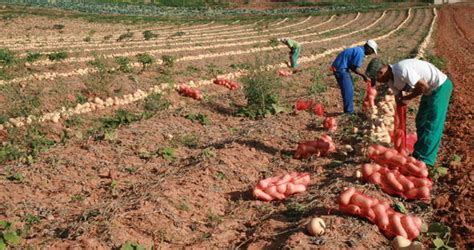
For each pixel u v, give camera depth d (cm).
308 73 1794
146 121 1127
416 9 6544
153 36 3200
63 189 771
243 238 596
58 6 5847
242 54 2375
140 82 1562
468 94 1370
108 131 1041
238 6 8331
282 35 3684
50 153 919
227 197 723
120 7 6506
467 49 2645
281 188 698
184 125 1121
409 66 695
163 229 611
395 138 754
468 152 839
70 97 1359
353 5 8100
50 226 644
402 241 533
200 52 2403
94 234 598
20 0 5919
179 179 754
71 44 2856
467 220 601
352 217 590
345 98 1088
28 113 1169
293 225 593
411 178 661
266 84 1212
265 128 1018
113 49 2509
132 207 657
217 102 1356
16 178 795
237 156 852
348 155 850
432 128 712
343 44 3009
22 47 2602
